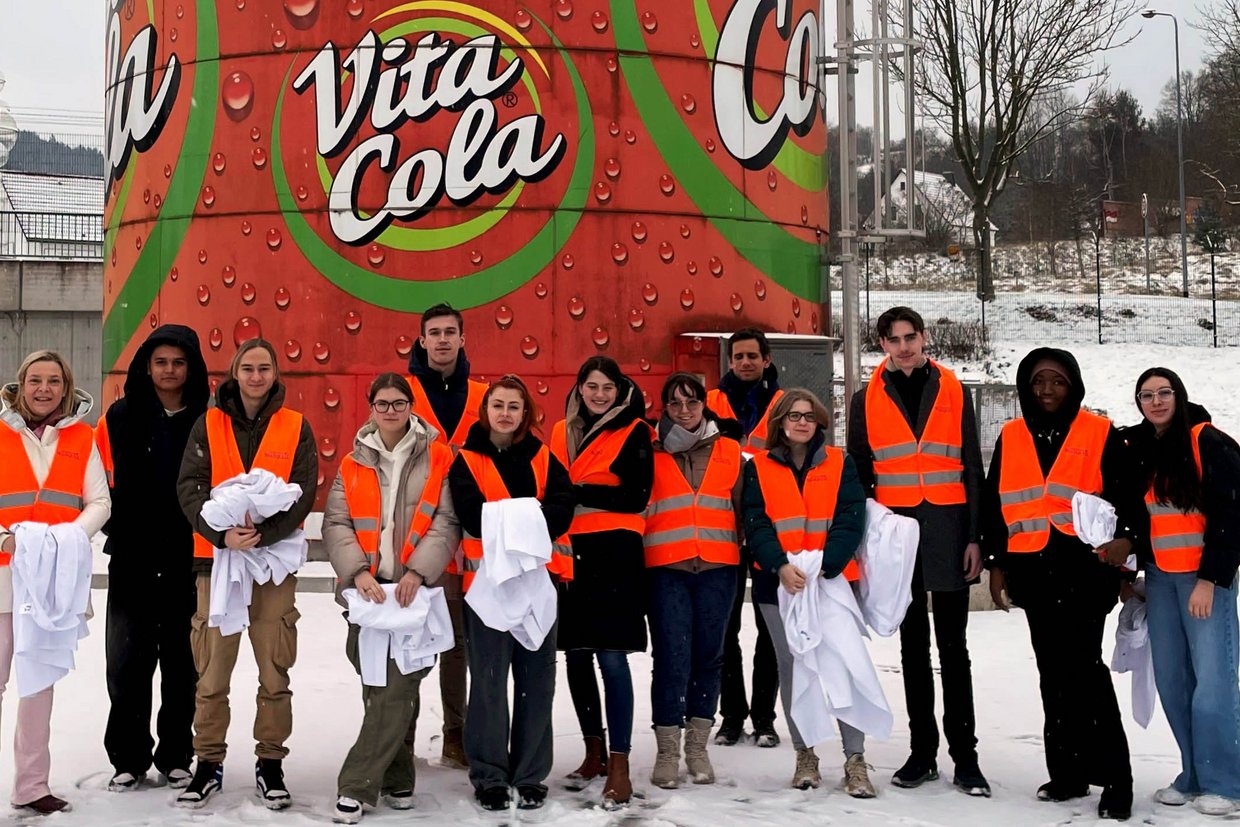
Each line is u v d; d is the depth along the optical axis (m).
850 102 14.21
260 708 6.30
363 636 6.14
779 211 13.30
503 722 6.34
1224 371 26.94
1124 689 8.75
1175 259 45.47
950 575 6.68
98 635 10.41
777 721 8.08
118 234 13.80
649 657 9.47
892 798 6.46
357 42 12.22
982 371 27.89
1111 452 6.46
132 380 6.65
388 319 12.22
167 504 6.55
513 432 6.37
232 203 12.59
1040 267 45.94
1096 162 68.44
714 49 12.73
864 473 6.95
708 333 12.55
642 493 6.52
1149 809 6.28
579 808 6.27
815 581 6.59
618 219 12.30
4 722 7.71
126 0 13.78
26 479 6.25
